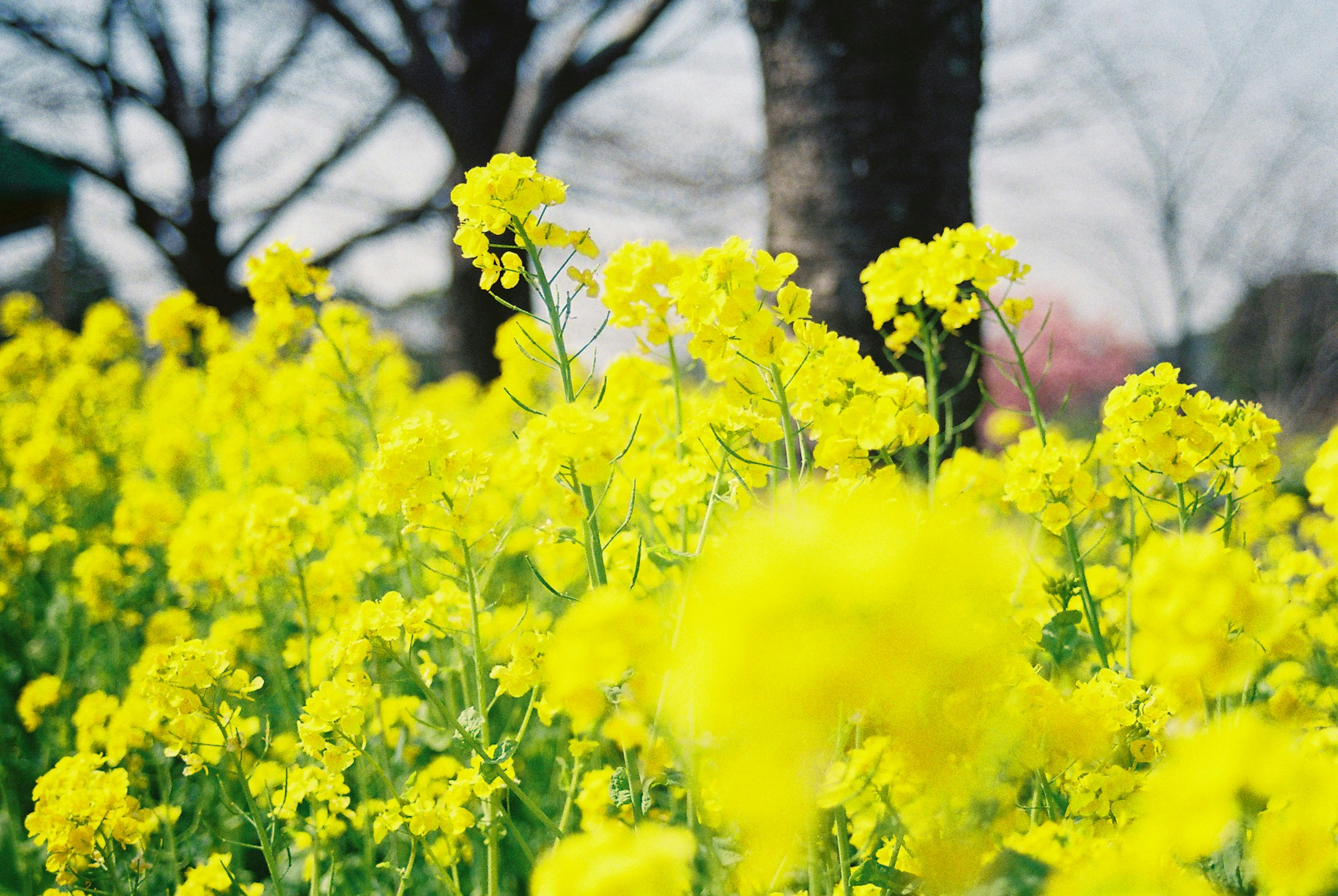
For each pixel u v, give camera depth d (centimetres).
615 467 210
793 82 397
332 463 408
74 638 389
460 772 191
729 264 193
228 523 274
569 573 289
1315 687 202
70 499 461
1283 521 282
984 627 80
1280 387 1852
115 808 205
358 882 238
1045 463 205
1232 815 88
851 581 72
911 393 211
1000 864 113
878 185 388
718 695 75
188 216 1508
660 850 94
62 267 1246
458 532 194
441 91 1020
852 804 150
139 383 764
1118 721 160
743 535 80
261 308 315
